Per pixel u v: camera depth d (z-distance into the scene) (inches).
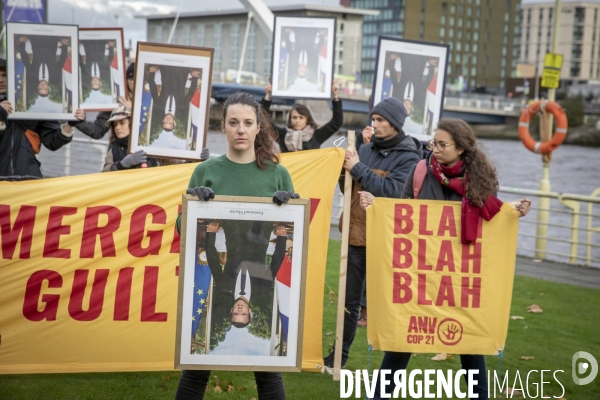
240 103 148.6
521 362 233.5
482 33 6540.4
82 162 706.8
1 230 192.5
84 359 195.8
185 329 147.6
